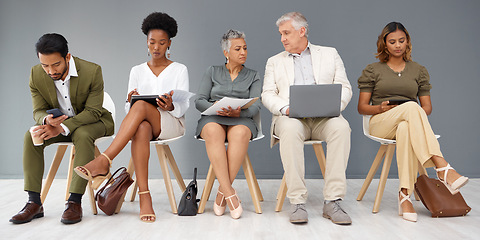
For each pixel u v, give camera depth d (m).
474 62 3.73
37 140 2.25
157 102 2.40
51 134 2.24
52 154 3.86
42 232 2.06
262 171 3.80
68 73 2.41
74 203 2.25
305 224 2.20
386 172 2.48
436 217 2.33
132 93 2.67
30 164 2.30
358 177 3.76
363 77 2.81
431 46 3.73
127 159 3.83
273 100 2.53
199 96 2.70
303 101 2.28
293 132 2.28
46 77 2.40
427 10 3.74
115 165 3.84
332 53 2.68
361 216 2.36
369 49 3.76
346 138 2.29
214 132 2.38
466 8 3.73
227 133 2.50
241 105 2.39
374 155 3.77
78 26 3.86
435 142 2.27
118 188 2.36
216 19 3.82
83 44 3.85
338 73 2.65
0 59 3.87
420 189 2.40
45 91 2.43
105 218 2.34
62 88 2.43
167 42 2.76
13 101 3.86
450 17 3.73
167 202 2.80
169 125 2.49
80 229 2.12
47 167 3.86
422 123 2.31
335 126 2.30
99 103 2.50
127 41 3.85
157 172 3.86
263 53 3.79
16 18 3.86
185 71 2.82
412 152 2.35
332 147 2.30
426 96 2.79
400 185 2.33
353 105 3.77
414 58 3.75
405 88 2.73
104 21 3.85
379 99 2.78
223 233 2.04
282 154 2.30
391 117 2.46
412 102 2.38
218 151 2.37
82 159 2.30
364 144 3.77
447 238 1.93
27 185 2.30
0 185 3.48
